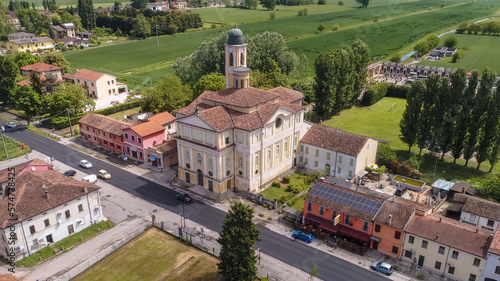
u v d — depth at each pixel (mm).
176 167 104188
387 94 171375
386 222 67812
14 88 145500
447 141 100125
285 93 108812
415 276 63938
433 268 64750
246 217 57562
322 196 76312
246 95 91438
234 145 87438
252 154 86312
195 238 73938
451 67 190375
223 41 153875
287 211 79625
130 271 65625
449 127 98375
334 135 98625
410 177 96250
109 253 70312
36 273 64875
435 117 100312
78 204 75312
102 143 117250
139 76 199000
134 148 107562
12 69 152375
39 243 70125
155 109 134750
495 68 185375
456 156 100875
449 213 79000
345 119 140250
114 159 109438
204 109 92562
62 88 138625
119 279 63719
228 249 57531
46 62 189750
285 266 66062
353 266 66250
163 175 99625
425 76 189375
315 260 67688
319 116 140500
